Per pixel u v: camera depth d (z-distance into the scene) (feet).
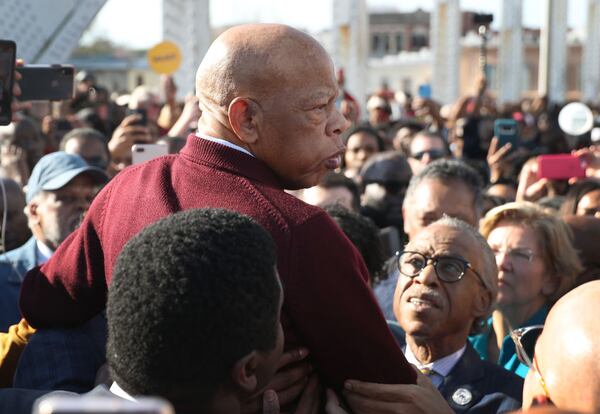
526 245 11.95
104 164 18.97
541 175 18.30
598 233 12.75
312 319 6.57
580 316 5.35
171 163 7.22
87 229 7.49
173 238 5.56
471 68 140.36
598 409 5.13
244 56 6.74
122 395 5.65
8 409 6.64
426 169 14.51
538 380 5.85
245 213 6.59
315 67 6.76
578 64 148.77
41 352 7.88
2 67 9.49
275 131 6.77
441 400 7.01
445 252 9.92
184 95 34.99
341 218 12.70
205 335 5.39
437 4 58.59
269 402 6.57
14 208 15.69
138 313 5.44
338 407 6.79
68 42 15.88
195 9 34.58
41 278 7.82
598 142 25.32
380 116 40.86
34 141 22.06
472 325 10.39
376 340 6.73
